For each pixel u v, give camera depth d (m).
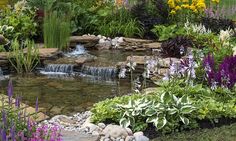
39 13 9.50
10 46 8.13
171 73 5.14
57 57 7.96
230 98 5.19
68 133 4.36
